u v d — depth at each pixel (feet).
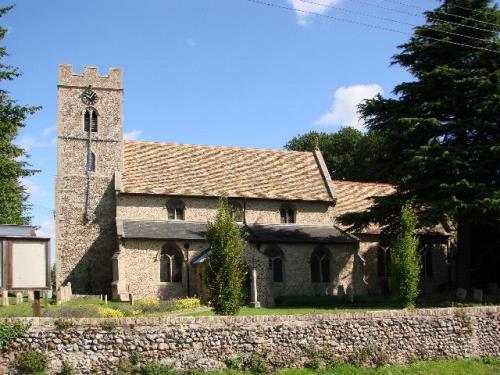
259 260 135.95
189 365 67.92
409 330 79.92
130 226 150.71
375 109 143.64
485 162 128.47
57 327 64.54
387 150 142.92
